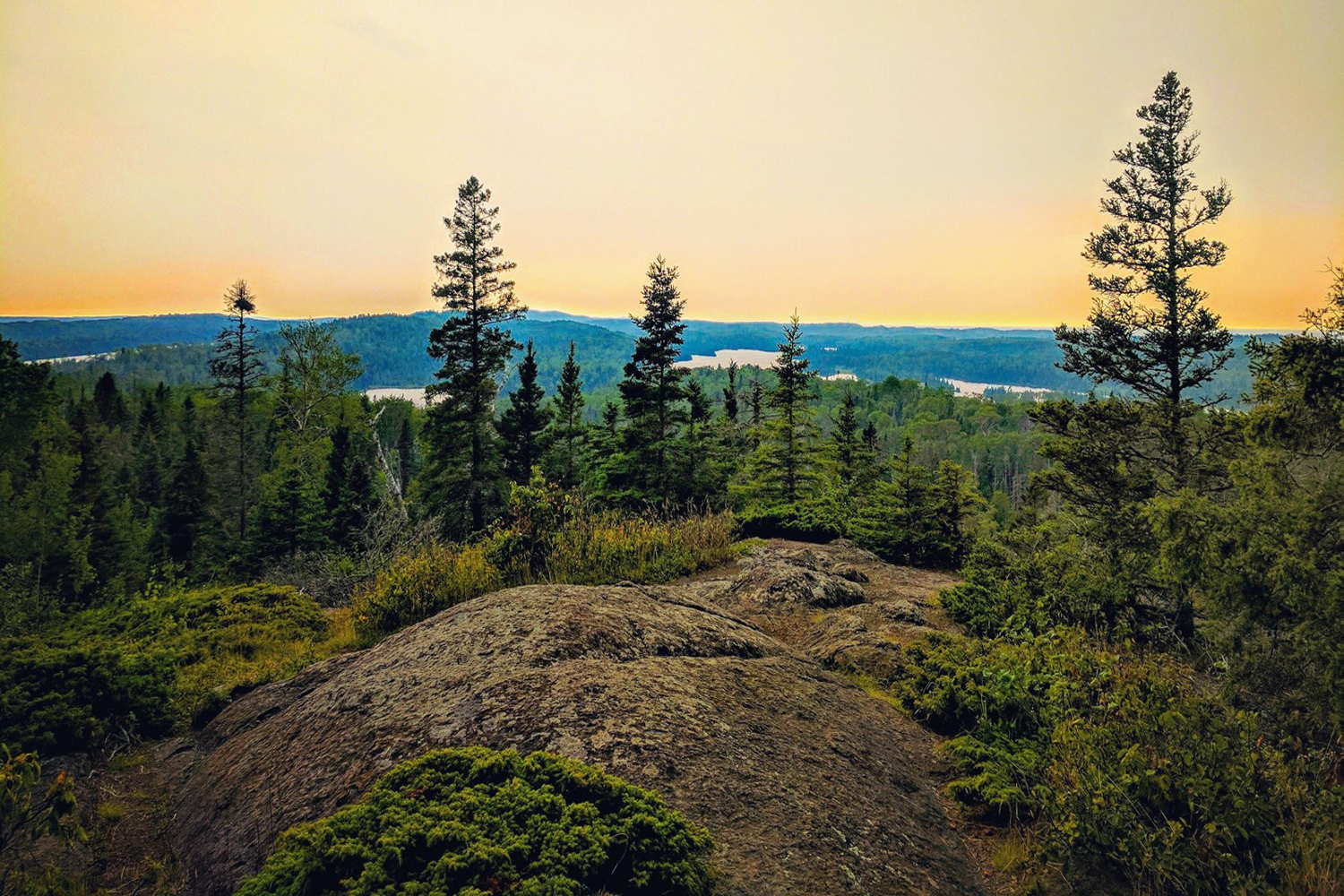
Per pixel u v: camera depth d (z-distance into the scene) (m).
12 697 5.01
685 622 5.77
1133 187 15.70
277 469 43.03
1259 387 6.47
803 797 3.51
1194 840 3.42
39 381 34.34
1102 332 15.94
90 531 36.31
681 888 2.59
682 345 27.53
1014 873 3.53
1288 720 5.06
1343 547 5.25
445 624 5.38
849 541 14.39
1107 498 13.88
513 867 2.47
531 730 3.57
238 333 40.38
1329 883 3.21
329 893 2.50
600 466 29.80
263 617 9.19
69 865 3.54
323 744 3.97
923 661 6.36
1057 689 4.70
